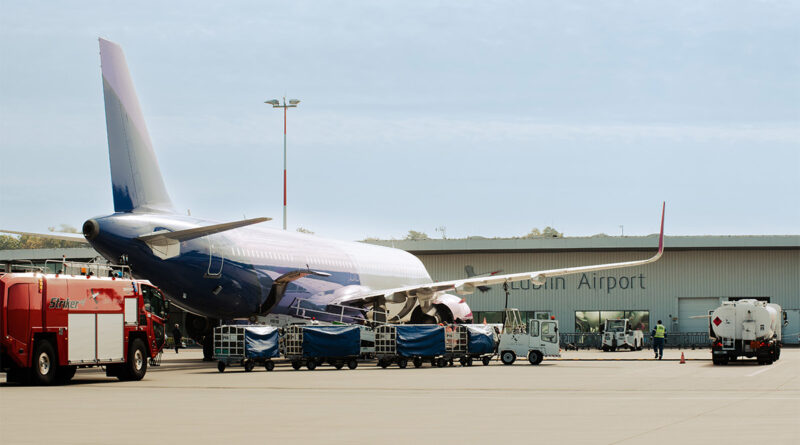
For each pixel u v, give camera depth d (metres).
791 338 77.25
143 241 34.69
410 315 52.34
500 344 42.66
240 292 38.94
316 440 13.62
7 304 25.62
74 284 27.44
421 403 20.17
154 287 31.09
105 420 16.39
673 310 79.50
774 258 78.69
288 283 41.72
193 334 43.75
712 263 79.31
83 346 27.50
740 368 38.12
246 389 24.86
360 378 30.27
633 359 49.28
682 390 24.59
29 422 16.05
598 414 17.66
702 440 13.65
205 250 36.97
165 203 37.28
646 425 15.70
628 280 80.19
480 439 13.76
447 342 39.31
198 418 16.77
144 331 29.78
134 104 36.22
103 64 35.44
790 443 13.30
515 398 21.69
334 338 36.47
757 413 17.92
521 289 81.19
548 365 41.41
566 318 80.62
